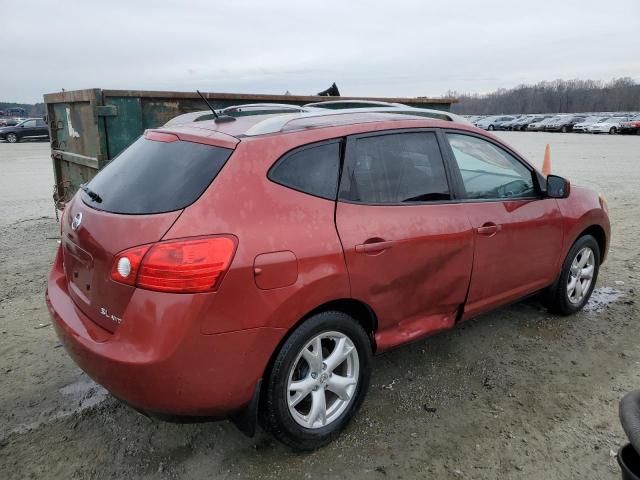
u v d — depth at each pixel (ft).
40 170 50.03
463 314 11.63
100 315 8.28
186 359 7.57
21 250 21.12
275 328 8.19
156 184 8.44
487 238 11.48
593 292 17.08
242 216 8.01
